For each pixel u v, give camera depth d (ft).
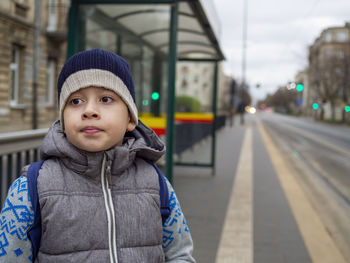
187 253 3.63
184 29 18.99
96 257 2.99
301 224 14.26
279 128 99.45
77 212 3.03
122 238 3.12
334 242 12.44
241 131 78.48
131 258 3.08
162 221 3.53
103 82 3.10
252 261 10.56
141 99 16.51
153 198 3.34
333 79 147.95
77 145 3.11
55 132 3.29
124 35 15.44
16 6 48.29
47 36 55.77
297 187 21.38
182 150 29.66
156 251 3.25
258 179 23.41
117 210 3.17
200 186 20.67
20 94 50.62
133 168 3.49
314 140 61.05
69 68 3.17
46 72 56.08
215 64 24.56
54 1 55.47
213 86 24.41
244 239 12.37
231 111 92.99
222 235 12.71
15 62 50.11
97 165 3.16
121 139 3.36
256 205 16.89
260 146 46.21
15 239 2.99
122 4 12.57
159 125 16.48
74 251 2.98
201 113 29.63
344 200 19.19
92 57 3.14
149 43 16.48
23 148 10.43
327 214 16.30
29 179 3.10
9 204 3.07
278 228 13.66
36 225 3.04
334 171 29.01
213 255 10.93
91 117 3.04
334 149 46.65
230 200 17.66
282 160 33.86
